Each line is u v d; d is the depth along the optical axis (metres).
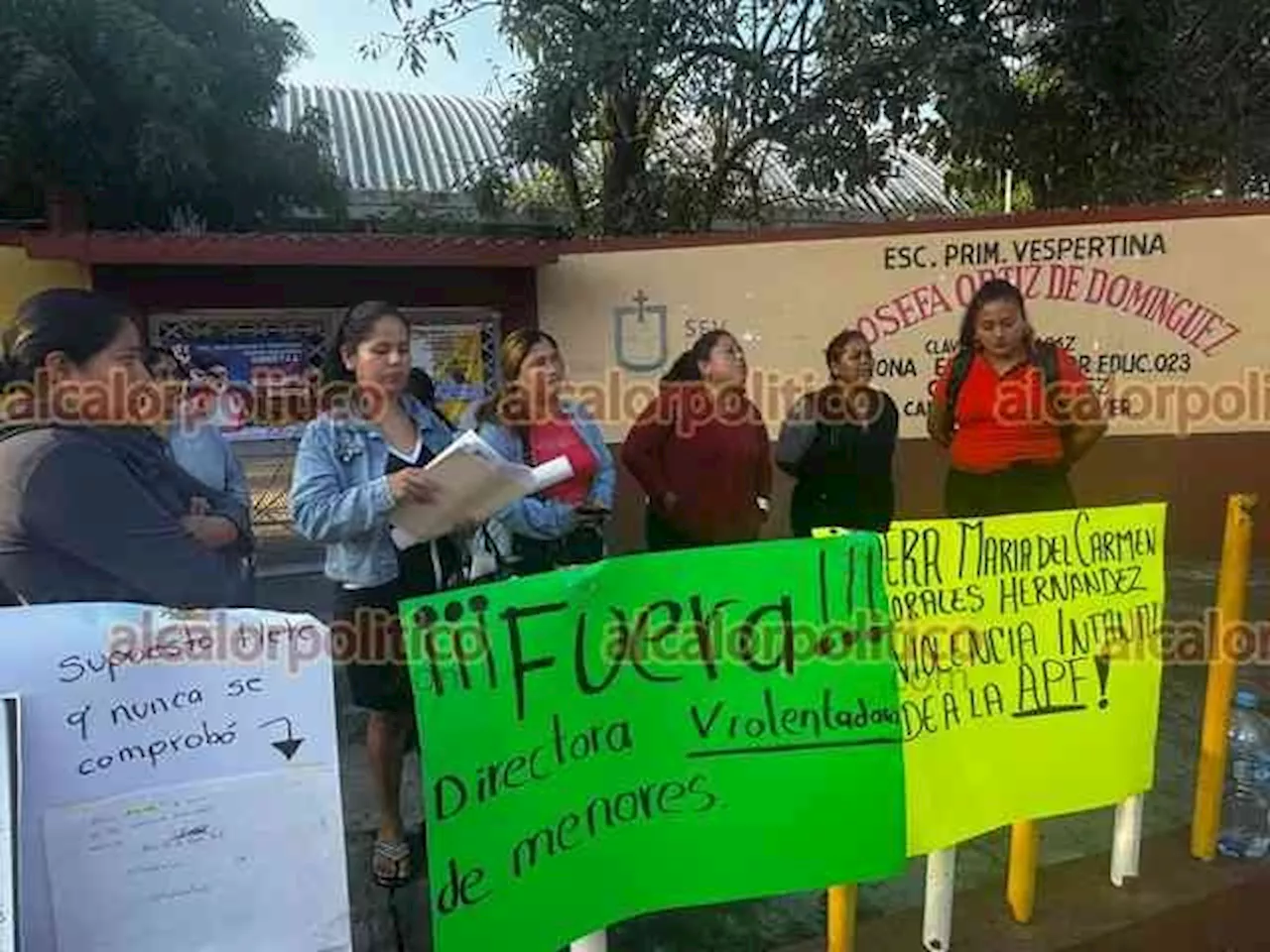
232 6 9.65
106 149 8.72
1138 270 6.96
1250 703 3.12
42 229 8.52
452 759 1.89
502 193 10.52
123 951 1.64
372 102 15.53
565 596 2.00
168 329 6.87
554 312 7.42
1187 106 9.12
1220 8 8.91
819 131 9.10
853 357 4.56
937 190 14.64
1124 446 7.06
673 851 2.17
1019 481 4.17
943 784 2.47
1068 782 2.62
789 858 2.25
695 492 4.25
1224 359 6.94
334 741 1.76
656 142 10.29
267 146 10.10
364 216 12.30
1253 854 2.96
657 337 7.39
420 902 2.86
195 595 1.95
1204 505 7.04
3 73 8.20
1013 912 2.67
